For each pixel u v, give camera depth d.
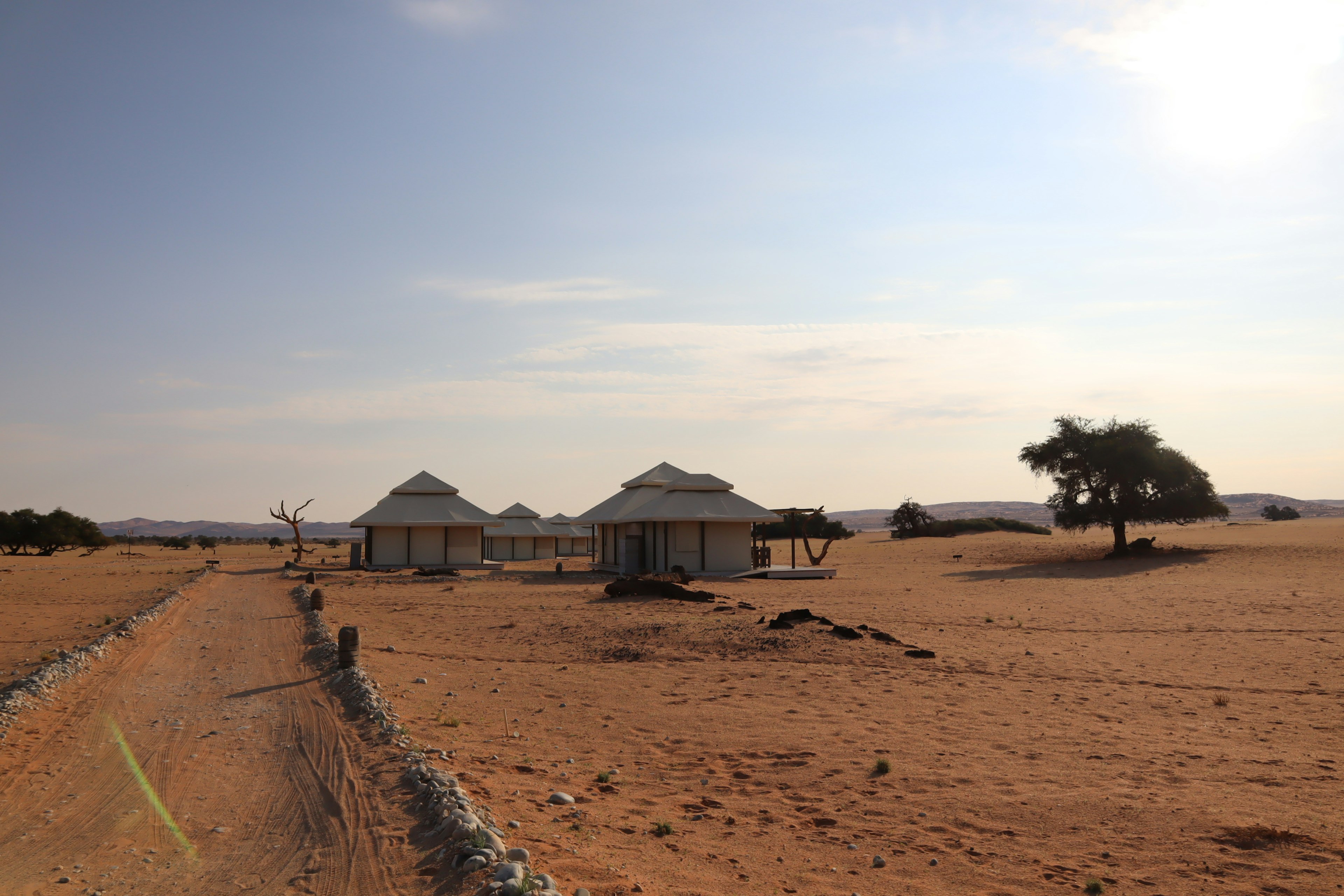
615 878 5.77
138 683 13.33
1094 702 12.31
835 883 6.15
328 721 10.56
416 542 50.69
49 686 12.52
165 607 24.20
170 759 8.88
